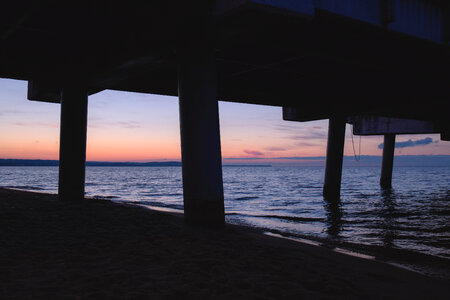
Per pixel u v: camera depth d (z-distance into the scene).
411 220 16.56
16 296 4.17
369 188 44.34
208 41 10.14
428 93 22.64
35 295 4.21
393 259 8.70
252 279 5.19
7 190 22.31
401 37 13.42
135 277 5.06
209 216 9.94
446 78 19.33
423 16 13.93
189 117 10.03
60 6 10.07
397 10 12.93
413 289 5.76
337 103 24.36
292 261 6.60
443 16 14.71
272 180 77.69
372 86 21.23
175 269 5.52
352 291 5.02
